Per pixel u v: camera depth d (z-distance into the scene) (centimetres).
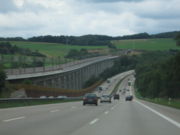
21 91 7394
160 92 12381
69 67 14312
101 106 5012
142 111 3659
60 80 13025
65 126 2023
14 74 8675
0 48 13200
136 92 19875
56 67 12862
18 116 2675
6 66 9694
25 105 4894
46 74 10831
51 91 9712
